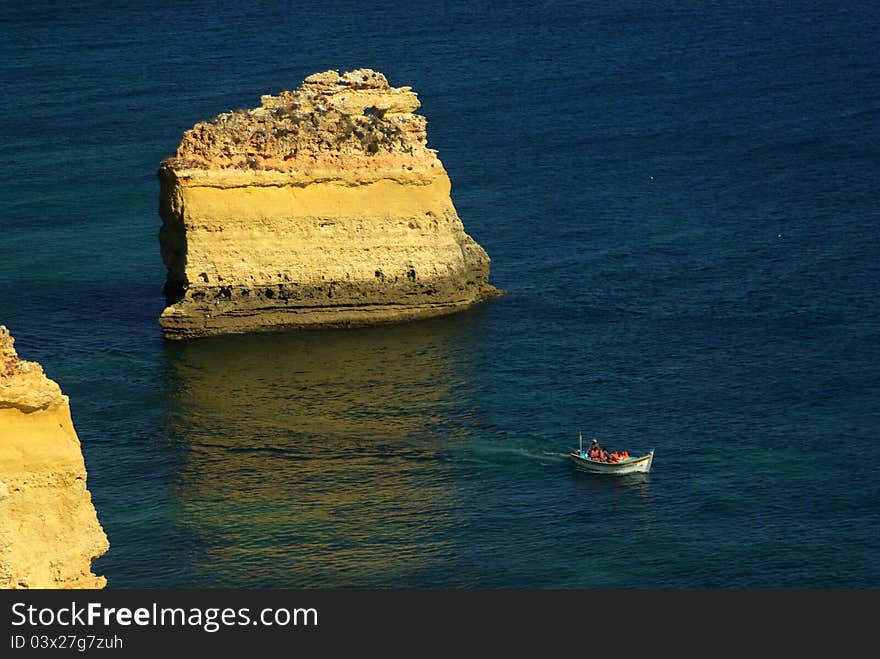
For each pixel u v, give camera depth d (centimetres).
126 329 16025
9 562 8100
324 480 12525
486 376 14712
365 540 11506
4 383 8194
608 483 12400
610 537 11525
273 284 16125
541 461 12838
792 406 13825
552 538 11525
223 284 15988
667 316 16238
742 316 16150
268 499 12175
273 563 11144
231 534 11569
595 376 14625
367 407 14025
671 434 13312
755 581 10912
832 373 14538
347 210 16275
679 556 11250
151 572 10988
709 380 14450
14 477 8250
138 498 12181
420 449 13100
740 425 13438
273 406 14050
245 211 16000
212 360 15238
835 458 12762
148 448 13138
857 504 11988
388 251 16400
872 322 15875
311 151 16250
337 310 16325
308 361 15238
